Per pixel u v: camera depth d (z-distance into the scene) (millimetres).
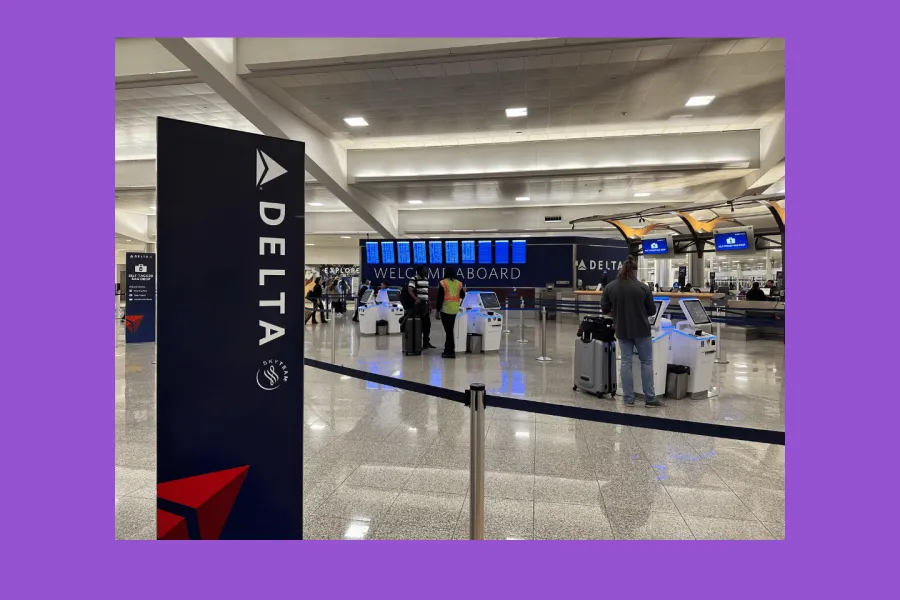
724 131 14234
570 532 3035
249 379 2504
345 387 6875
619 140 14789
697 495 3545
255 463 2529
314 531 3021
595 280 19109
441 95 11352
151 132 14500
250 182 2480
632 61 9477
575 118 13000
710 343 6418
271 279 2549
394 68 9836
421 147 16172
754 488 3658
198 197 2355
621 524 3139
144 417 5375
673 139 14477
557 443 4566
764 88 10836
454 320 9547
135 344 11523
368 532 3018
